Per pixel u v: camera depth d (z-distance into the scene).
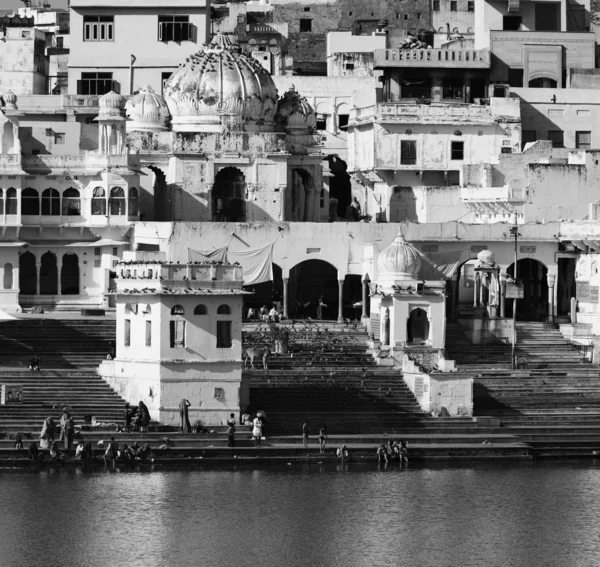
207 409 174.00
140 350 175.38
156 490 158.62
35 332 191.12
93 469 164.12
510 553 144.75
